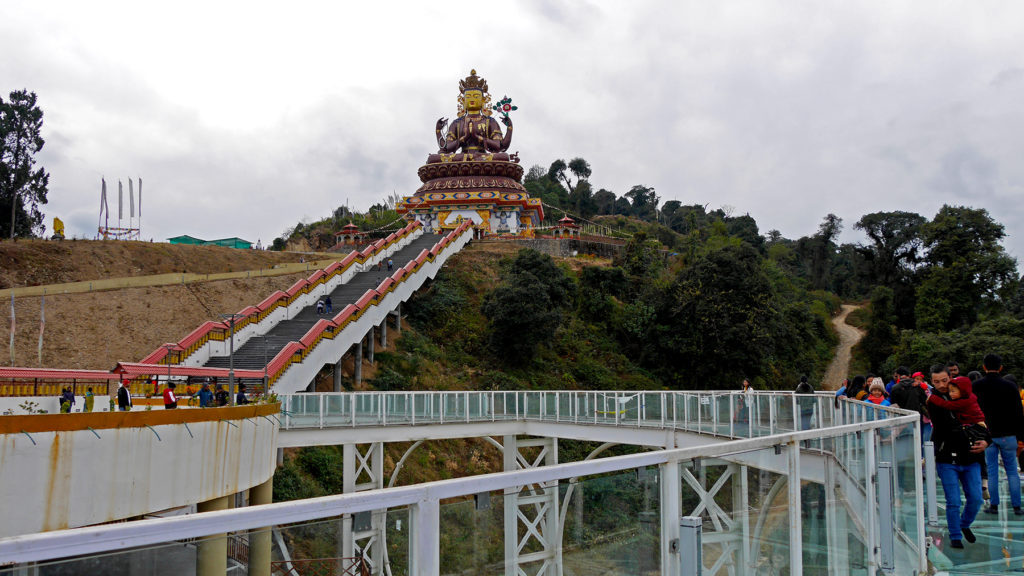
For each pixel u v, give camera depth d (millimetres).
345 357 45156
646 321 57031
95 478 14867
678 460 5801
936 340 53281
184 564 3717
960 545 10445
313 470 33312
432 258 58812
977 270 63000
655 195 159500
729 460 6293
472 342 53844
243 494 22250
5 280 46625
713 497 6078
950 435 10531
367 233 85562
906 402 14148
